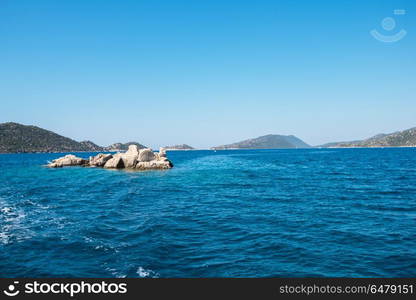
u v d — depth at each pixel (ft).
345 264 36.06
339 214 63.00
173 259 37.47
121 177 152.87
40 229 52.37
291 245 42.83
